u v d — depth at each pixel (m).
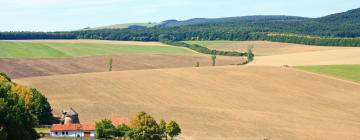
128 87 176.12
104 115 140.12
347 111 154.75
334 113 151.88
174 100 160.88
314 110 154.62
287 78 192.12
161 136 112.44
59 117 136.75
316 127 134.38
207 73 199.88
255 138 119.50
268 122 138.00
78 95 163.75
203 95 168.38
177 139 115.38
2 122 70.00
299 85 183.12
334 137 124.00
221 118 140.62
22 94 127.50
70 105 150.62
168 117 139.75
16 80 186.25
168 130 114.12
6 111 71.31
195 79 190.00
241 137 120.25
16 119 73.12
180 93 169.88
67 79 187.00
